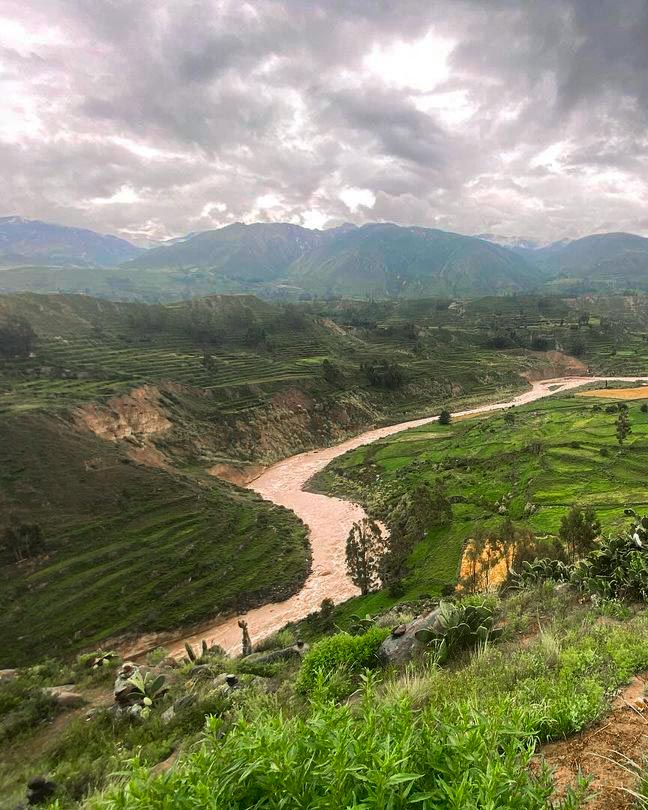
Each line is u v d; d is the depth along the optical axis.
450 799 2.35
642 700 5.14
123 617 46.81
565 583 13.98
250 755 2.73
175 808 2.44
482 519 57.59
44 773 10.30
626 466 69.12
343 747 2.64
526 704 5.03
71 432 77.88
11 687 16.03
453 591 37.41
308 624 42.81
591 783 3.72
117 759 9.37
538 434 89.44
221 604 49.69
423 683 6.30
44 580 50.00
